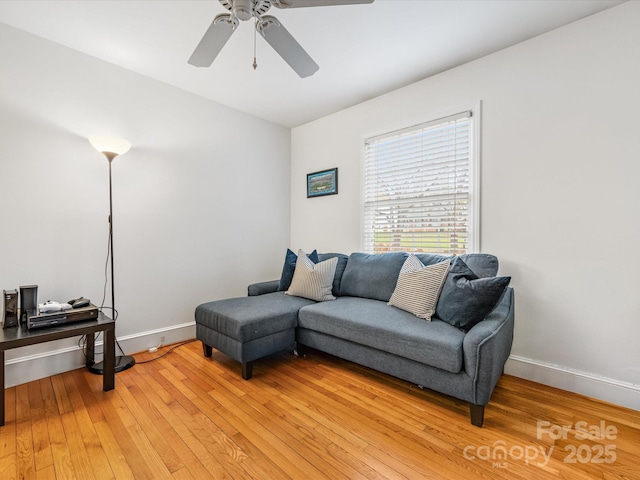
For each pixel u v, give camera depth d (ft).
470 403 5.41
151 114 8.91
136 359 8.23
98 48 7.48
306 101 10.50
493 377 5.25
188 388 6.69
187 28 6.73
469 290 6.08
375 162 10.37
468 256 7.38
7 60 6.63
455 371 5.38
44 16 6.35
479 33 6.91
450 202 8.61
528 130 7.13
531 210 7.11
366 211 10.65
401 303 7.39
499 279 5.79
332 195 11.62
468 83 8.09
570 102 6.57
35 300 6.49
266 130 12.16
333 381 7.10
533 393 6.50
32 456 4.59
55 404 6.00
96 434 5.11
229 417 5.63
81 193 7.67
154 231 9.03
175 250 9.51
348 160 11.06
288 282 9.95
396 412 5.83
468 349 5.28
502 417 5.65
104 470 4.34
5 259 6.66
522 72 7.20
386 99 9.90
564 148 6.66
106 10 6.17
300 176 12.80
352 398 6.33
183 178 9.66
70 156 7.50
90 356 7.60
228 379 7.14
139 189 8.70
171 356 8.46
